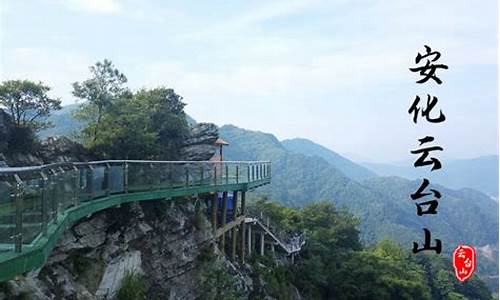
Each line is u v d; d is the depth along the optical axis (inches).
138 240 944.3
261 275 1499.8
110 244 858.8
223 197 1310.3
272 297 1472.7
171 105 1343.5
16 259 395.5
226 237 1496.1
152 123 1226.0
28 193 428.1
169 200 1071.6
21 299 577.9
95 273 805.2
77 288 740.0
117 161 780.0
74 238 781.3
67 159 1007.6
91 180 701.9
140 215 944.3
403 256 2807.6
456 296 2893.7
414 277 2117.4
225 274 1128.2
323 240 2315.5
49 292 665.6
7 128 935.0
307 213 2613.2
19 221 404.5
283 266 1796.3
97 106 1192.2
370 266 1990.7
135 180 838.5
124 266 879.7
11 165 895.1
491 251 7785.4
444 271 2992.1
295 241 2023.9
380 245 2923.2
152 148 1116.5
